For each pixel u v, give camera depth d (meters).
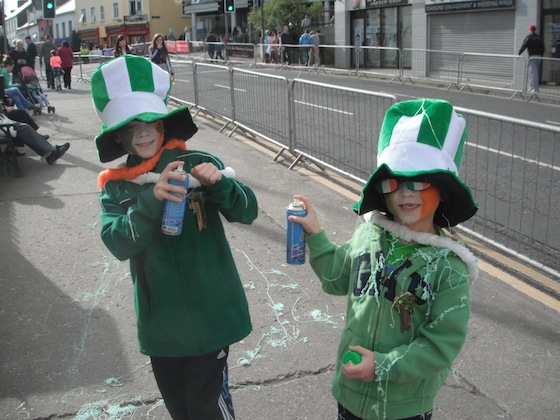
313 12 30.66
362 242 2.23
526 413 3.07
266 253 5.05
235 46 31.53
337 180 7.27
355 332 2.14
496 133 9.18
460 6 21.61
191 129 2.39
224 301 2.38
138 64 2.31
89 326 3.94
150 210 2.13
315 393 3.25
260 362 3.52
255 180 7.23
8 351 3.66
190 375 2.39
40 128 10.95
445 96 16.38
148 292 2.37
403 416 2.07
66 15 66.69
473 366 3.46
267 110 9.10
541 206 6.28
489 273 4.69
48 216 6.07
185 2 48.47
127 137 2.31
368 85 19.23
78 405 3.16
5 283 4.57
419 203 2.02
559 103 14.91
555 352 3.59
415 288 2.01
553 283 4.55
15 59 14.80
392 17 25.39
